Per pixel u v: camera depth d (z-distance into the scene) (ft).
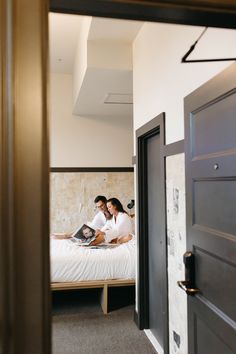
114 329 10.02
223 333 4.29
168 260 7.64
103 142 17.81
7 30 1.90
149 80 8.99
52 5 2.53
